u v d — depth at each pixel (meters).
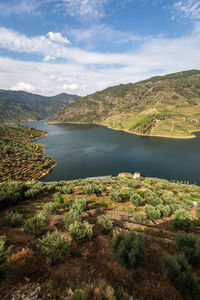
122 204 21.84
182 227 14.11
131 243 8.72
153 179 54.91
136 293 6.13
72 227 10.57
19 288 5.73
